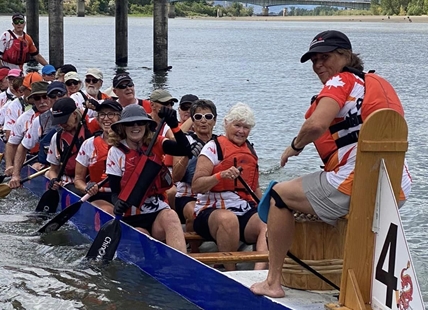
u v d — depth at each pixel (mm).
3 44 13242
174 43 44000
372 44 44500
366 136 3588
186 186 6082
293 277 4234
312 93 18219
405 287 3451
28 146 7832
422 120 13562
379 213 3662
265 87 19703
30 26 27969
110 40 43219
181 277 4961
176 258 5000
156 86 19531
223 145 5508
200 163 5477
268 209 4078
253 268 5363
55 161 7367
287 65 27938
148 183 5555
